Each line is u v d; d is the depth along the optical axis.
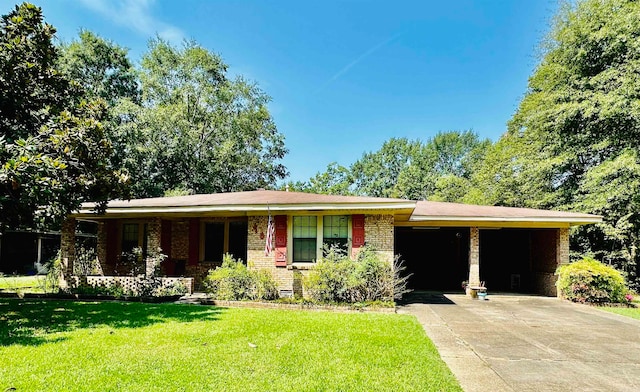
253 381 4.55
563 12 21.77
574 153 19.44
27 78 9.02
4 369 4.78
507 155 25.83
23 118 9.52
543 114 20.72
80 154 8.31
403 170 46.91
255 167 33.22
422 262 18.58
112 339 6.31
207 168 28.66
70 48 24.38
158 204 12.17
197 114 29.59
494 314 10.11
